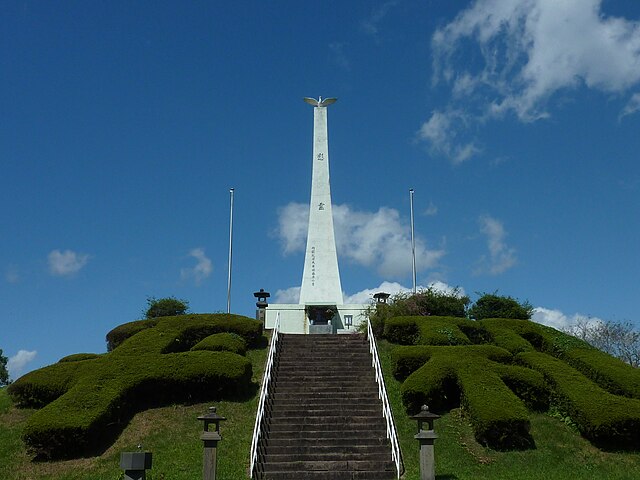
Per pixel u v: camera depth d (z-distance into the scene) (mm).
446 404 26500
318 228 45344
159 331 32219
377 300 40094
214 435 19078
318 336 34156
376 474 20844
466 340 30938
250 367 28438
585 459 22359
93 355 32188
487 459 22234
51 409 23812
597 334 58438
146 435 24094
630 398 25578
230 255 50906
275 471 21078
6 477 21609
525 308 39531
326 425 23812
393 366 28984
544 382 26359
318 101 48125
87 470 21641
